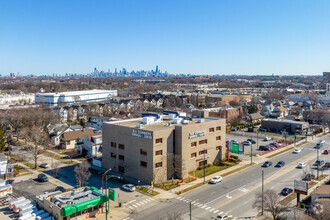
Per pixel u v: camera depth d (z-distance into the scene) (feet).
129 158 254.88
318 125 500.33
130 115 556.51
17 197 212.84
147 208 191.21
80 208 172.35
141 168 243.81
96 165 291.58
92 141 323.78
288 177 248.93
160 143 239.50
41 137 342.23
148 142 235.81
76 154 334.44
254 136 436.35
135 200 204.95
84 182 241.96
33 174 267.39
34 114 430.20
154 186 231.30
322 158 308.81
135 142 247.50
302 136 430.61
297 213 172.65
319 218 152.05
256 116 549.54
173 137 253.85
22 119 416.67
